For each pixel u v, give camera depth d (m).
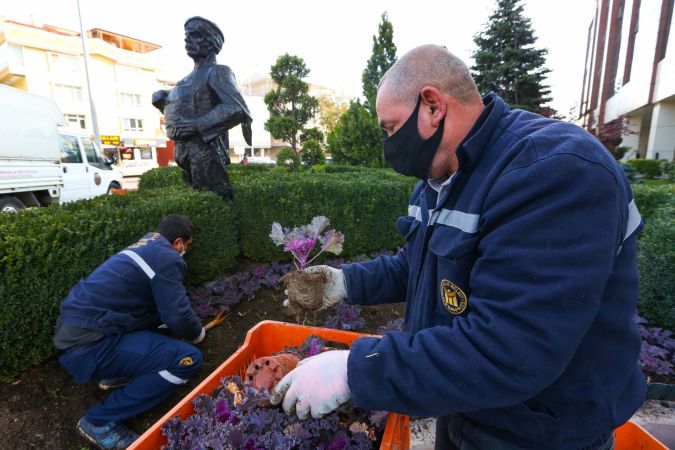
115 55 32.41
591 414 0.93
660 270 2.99
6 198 7.93
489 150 0.97
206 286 3.57
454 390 0.85
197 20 3.79
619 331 0.91
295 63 13.26
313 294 1.58
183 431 1.23
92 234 2.66
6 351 2.28
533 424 0.96
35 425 2.15
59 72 29.14
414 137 1.05
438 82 1.00
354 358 0.96
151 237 2.51
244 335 3.04
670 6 18.14
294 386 1.09
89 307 2.10
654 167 14.61
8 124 7.91
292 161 11.83
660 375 2.55
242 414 1.30
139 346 2.16
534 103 18.94
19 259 2.26
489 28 19.70
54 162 9.36
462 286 1.00
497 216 0.87
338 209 4.34
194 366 2.27
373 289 1.61
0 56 26.08
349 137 11.74
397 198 4.79
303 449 1.21
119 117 33.88
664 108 19.08
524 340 0.78
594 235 0.78
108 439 2.03
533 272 0.79
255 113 50.50
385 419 1.31
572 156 0.81
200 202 3.56
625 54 24.34
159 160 40.59
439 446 1.39
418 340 0.91
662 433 2.10
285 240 1.65
